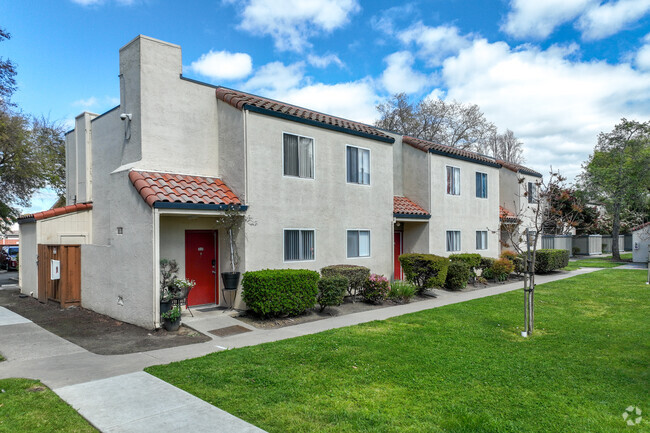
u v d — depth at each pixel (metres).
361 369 6.59
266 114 11.70
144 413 4.98
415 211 17.02
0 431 4.49
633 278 19.36
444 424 4.73
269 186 11.67
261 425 4.69
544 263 21.14
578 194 31.52
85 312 11.82
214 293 11.98
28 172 24.02
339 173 13.89
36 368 6.87
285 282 10.31
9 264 25.86
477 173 20.78
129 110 11.28
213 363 6.88
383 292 12.93
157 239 9.53
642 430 4.63
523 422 4.81
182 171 11.41
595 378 6.30
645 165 28.27
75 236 14.08
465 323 10.13
